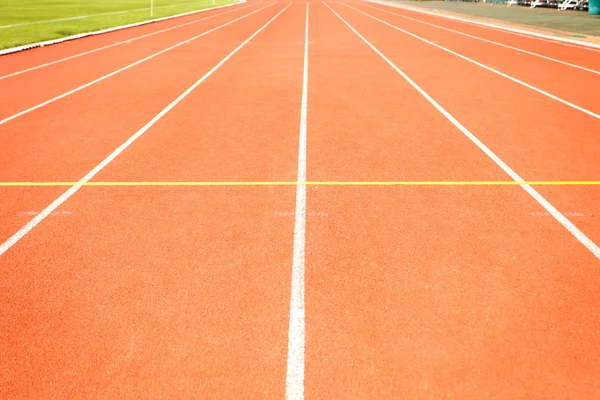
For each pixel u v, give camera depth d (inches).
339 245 157.9
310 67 490.9
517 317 123.8
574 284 136.9
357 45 659.4
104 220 176.6
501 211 181.2
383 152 245.4
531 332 118.6
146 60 533.0
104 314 126.3
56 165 230.2
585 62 523.2
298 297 132.4
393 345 114.9
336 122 297.9
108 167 227.5
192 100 354.0
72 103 346.6
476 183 207.0
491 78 439.2
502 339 116.3
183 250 156.0
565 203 187.6
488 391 102.2
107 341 117.1
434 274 141.7
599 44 636.1
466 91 384.8
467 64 514.0
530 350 112.9
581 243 158.2
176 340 117.3
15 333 120.0
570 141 261.6
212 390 103.1
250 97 362.9
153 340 117.3
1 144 259.4
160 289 136.3
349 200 191.0
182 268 146.1
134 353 113.3
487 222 172.7
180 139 266.7
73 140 265.6
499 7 1523.1
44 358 112.1
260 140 264.4
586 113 318.7
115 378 106.3
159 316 125.6
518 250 154.2
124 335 119.0
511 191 198.8
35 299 132.6
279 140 264.2
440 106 336.8
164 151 248.2
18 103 346.9
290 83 413.7
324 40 713.0
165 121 301.0
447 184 206.1
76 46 646.5
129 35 772.6
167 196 196.1
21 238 164.4
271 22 1014.4
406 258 149.9
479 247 156.1
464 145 255.6
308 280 139.8
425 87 399.9
